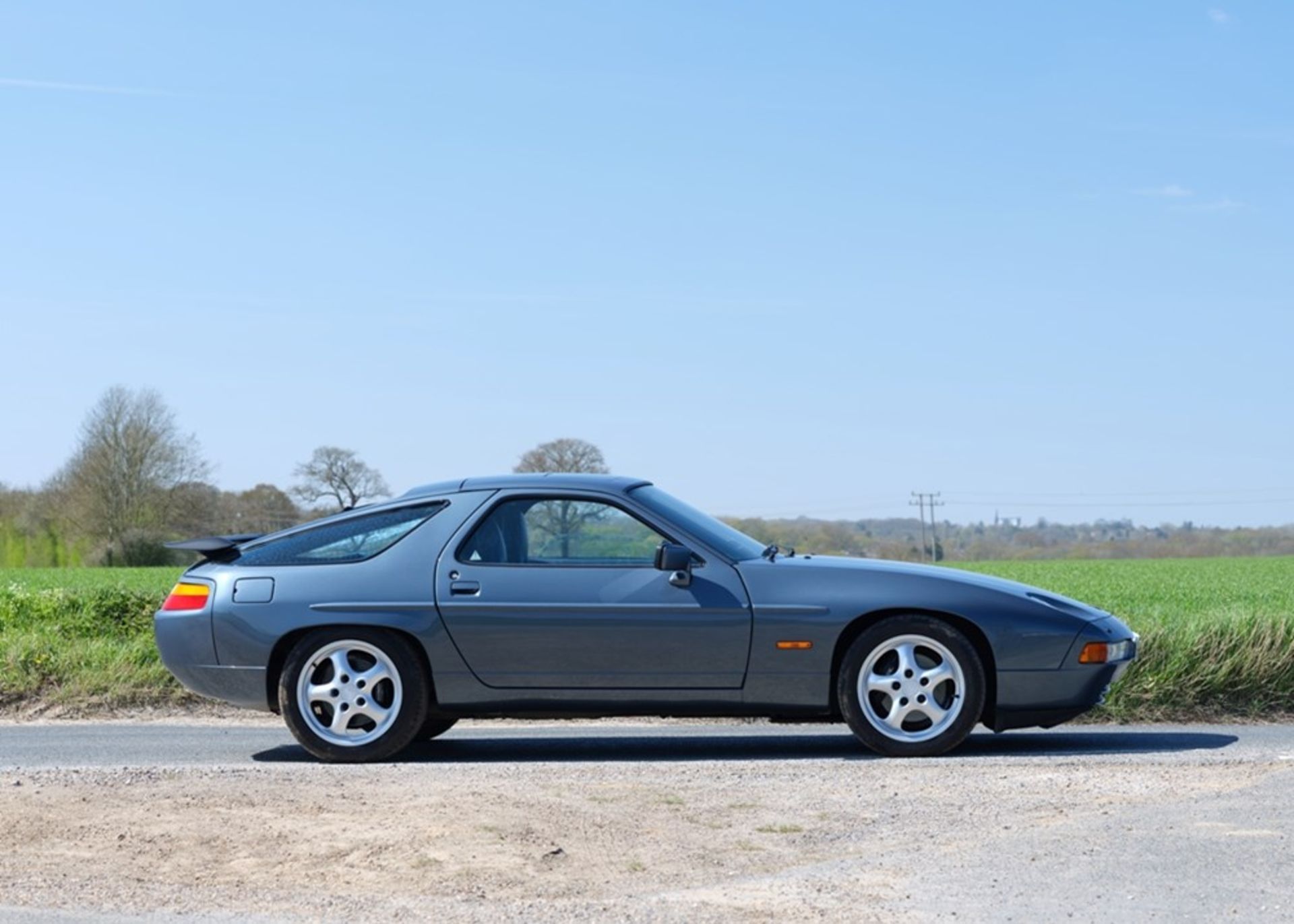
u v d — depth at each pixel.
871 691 8.41
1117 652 8.59
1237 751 8.53
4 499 72.56
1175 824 5.86
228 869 5.27
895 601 8.39
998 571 51.47
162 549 69.88
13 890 5.06
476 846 5.46
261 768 7.68
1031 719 8.48
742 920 4.60
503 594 8.58
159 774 7.29
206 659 8.80
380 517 8.93
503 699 8.59
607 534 8.70
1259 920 4.60
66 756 8.95
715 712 8.55
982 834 5.77
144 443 70.19
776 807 6.29
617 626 8.48
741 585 8.49
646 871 5.22
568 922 4.60
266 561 8.91
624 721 10.89
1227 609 15.51
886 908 4.75
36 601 16.59
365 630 8.63
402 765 7.84
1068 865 5.25
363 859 5.34
